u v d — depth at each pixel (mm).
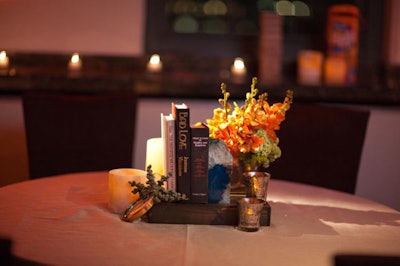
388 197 3254
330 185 2451
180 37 3406
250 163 1700
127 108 2518
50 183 1987
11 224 1544
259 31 3371
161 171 1694
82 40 3264
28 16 3225
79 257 1331
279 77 3293
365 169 3236
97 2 3252
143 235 1498
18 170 3107
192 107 3121
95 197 1827
